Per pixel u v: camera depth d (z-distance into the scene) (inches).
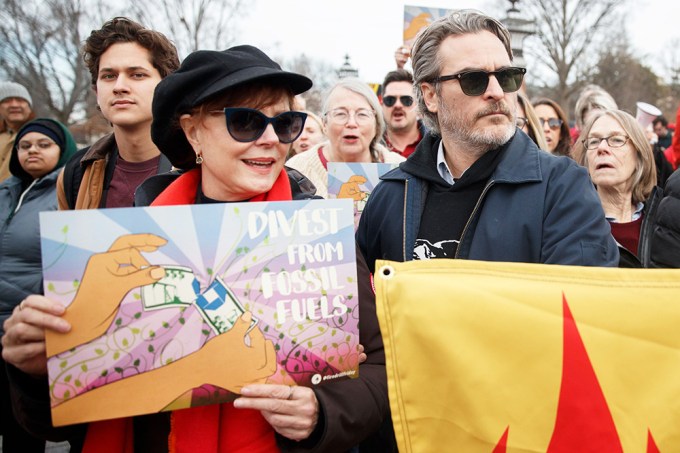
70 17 868.6
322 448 48.2
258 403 46.8
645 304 47.4
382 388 55.1
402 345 49.9
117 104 88.7
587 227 61.1
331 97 140.3
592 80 1334.9
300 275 49.9
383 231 77.9
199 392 46.5
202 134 57.0
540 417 45.5
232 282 48.0
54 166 119.1
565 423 45.0
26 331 44.4
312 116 207.3
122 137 92.4
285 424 48.0
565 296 48.2
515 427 45.7
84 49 92.0
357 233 83.8
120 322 45.2
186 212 47.2
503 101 67.2
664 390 45.3
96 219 45.1
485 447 46.1
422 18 206.5
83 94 987.3
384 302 51.1
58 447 137.7
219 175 57.0
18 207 116.0
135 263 45.8
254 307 48.4
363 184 109.4
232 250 48.2
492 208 67.1
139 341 45.5
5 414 110.3
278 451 52.6
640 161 111.2
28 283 110.8
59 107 981.8
